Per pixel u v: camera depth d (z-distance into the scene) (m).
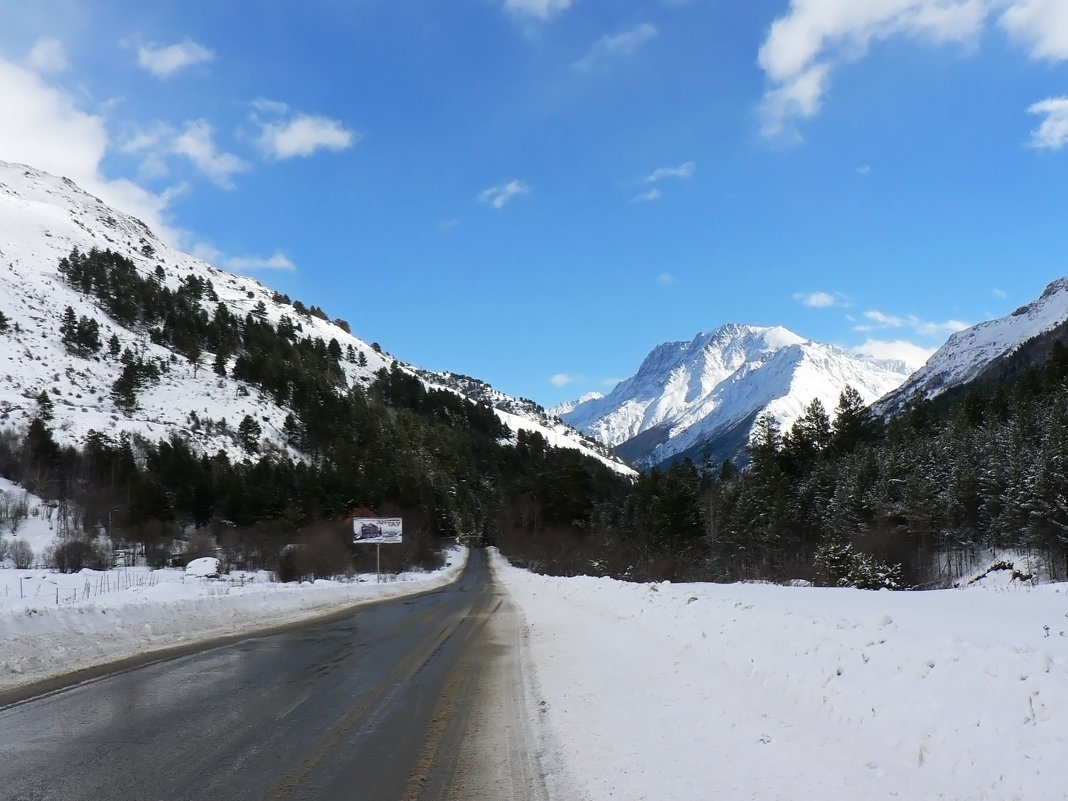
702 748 6.35
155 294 185.50
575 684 9.73
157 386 138.25
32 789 5.48
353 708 8.48
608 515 82.31
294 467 113.12
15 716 7.79
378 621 19.34
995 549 51.69
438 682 10.20
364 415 156.50
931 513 52.94
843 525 55.72
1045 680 5.10
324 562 53.00
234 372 160.00
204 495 86.38
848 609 9.88
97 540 60.75
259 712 8.19
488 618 20.09
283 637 15.38
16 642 11.08
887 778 5.15
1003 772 4.59
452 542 115.19
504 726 7.67
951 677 5.76
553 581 33.88
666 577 43.78
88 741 6.83
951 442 62.88
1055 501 46.44
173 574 45.28
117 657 12.04
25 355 124.19
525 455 187.75
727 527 68.00
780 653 8.16
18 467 81.44
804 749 5.94
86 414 109.06
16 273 165.12
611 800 5.36
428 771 6.11
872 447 74.12
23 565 48.81
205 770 6.02
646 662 10.53
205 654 12.62
